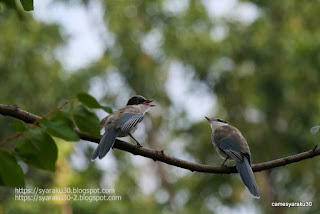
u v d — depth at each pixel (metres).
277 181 17.22
